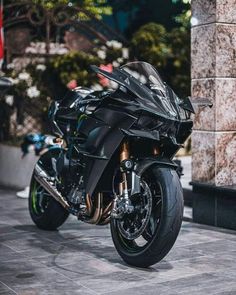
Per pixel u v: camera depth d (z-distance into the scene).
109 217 4.44
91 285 3.64
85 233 5.23
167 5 16.91
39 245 4.75
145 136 3.88
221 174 5.57
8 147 8.25
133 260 4.04
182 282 3.70
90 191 4.31
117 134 4.06
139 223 4.07
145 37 10.49
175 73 10.97
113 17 17.72
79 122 4.66
